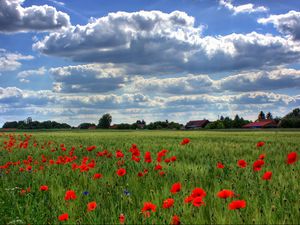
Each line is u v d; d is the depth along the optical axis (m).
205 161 10.95
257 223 4.39
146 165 9.80
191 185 6.76
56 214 5.47
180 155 13.48
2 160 14.19
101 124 151.12
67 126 136.62
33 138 32.00
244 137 31.75
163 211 5.02
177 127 126.69
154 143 22.03
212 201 5.48
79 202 6.16
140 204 5.67
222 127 112.56
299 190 6.01
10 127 127.19
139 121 152.62
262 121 138.00
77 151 16.66
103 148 17.92
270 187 6.21
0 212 5.93
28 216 5.42
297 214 4.66
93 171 9.06
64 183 8.14
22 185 8.11
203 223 4.55
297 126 108.56
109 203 5.88
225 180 7.12
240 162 7.47
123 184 7.40
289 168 8.71
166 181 7.41
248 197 5.62
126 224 4.66
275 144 19.38
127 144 20.88
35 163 11.48
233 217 4.57
